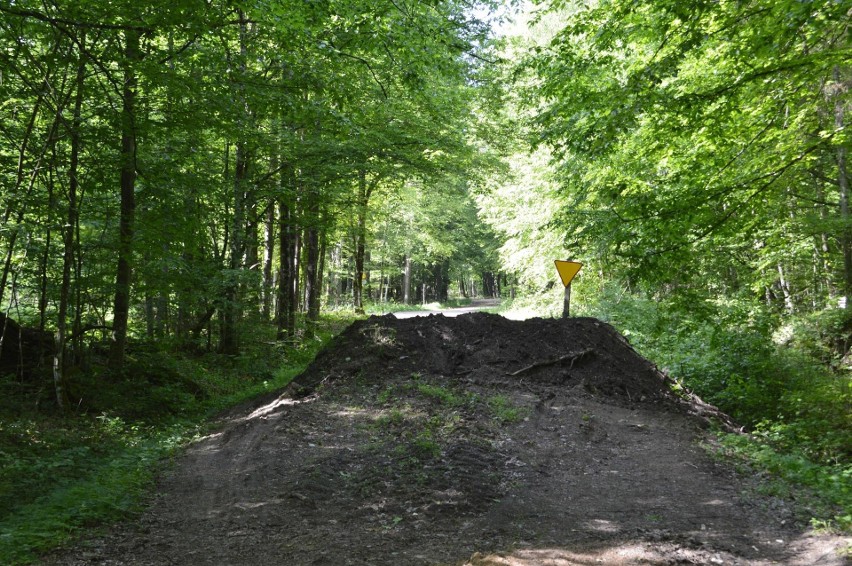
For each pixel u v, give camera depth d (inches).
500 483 252.5
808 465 284.7
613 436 334.0
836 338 585.9
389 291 2303.2
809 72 304.0
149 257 478.9
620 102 297.4
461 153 671.8
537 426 336.5
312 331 915.4
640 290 789.9
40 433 335.0
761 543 189.5
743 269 634.2
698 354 567.2
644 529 202.1
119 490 242.5
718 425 390.3
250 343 729.6
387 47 378.0
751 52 287.0
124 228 440.8
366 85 542.6
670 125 322.7
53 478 265.9
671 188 372.5
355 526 207.8
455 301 2436.0
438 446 289.6
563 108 345.4
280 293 740.0
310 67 392.5
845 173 503.8
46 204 388.8
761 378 508.7
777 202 427.5
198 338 666.2
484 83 627.2
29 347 448.5
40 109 410.0
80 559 177.3
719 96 299.3
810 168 412.5
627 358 463.8
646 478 267.9
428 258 1777.8
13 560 172.9
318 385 422.3
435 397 375.6
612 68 412.5
